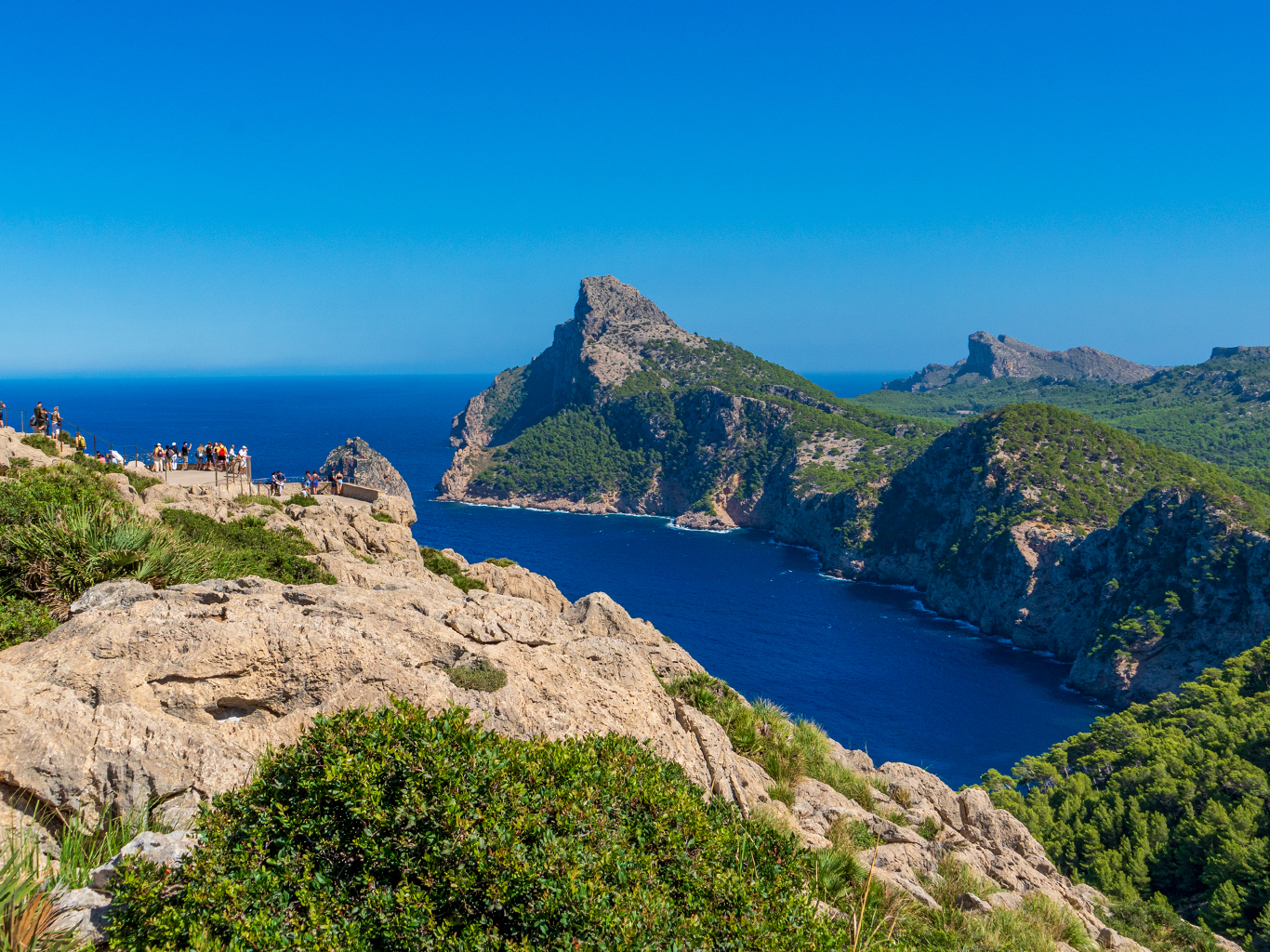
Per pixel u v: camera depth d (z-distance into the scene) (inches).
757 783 613.3
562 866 251.1
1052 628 6250.0
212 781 310.5
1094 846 2380.7
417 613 485.4
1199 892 2176.4
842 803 672.4
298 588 486.0
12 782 294.8
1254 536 5162.4
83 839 292.5
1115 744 3203.7
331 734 275.0
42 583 542.3
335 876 252.4
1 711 307.4
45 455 1074.1
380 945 234.2
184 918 224.4
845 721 4603.8
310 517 1381.6
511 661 466.0
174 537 656.4
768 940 264.1
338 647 405.4
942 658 5880.9
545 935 237.3
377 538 1380.4
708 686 765.3
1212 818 2269.9
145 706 359.6
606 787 306.2
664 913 250.7
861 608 7214.6
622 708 483.5
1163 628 5255.9
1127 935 801.6
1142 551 5807.1
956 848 701.3
